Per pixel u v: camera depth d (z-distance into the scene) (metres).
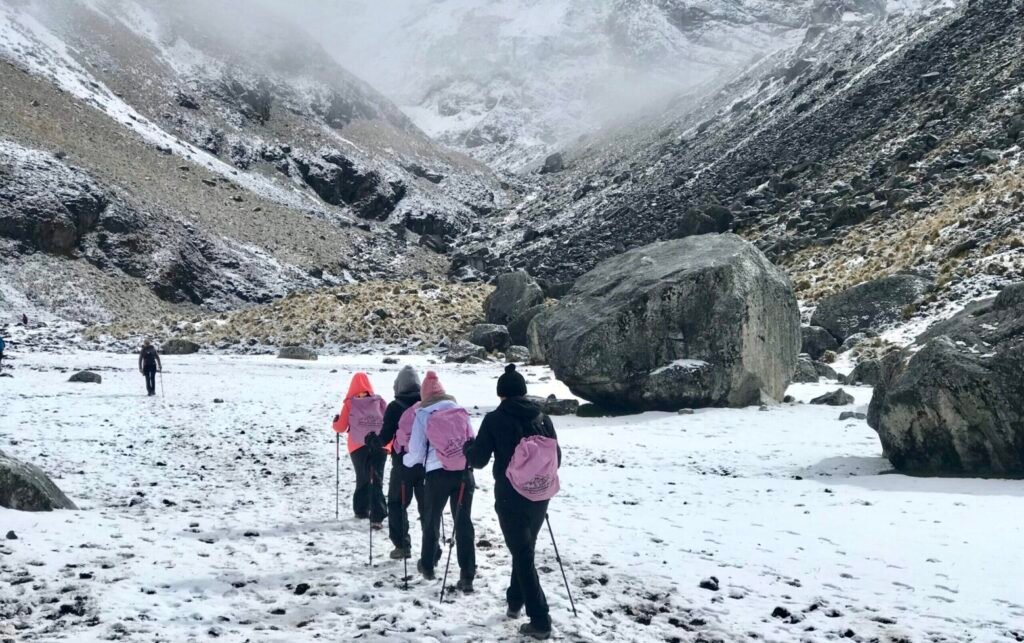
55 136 83.94
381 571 7.46
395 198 125.88
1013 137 53.75
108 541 8.07
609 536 8.60
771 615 6.27
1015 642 5.62
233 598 6.57
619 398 21.55
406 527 7.80
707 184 86.81
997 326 12.84
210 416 20.62
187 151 106.25
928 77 77.56
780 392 22.72
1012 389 11.59
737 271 21.72
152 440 16.33
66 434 16.41
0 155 71.88
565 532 8.76
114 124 99.00
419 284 62.41
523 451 5.88
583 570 7.38
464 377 32.97
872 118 77.81
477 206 137.12
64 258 68.50
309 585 6.93
